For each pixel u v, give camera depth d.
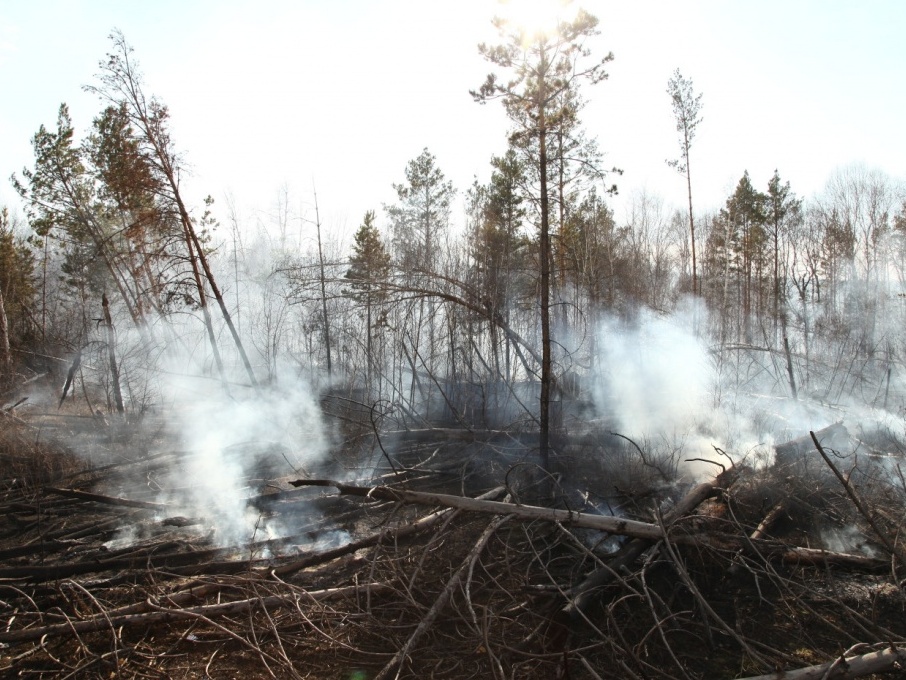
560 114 9.71
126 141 16.45
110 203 20.30
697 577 6.19
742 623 5.58
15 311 23.14
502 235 17.36
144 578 6.64
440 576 6.33
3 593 6.29
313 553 7.09
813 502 7.78
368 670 5.04
